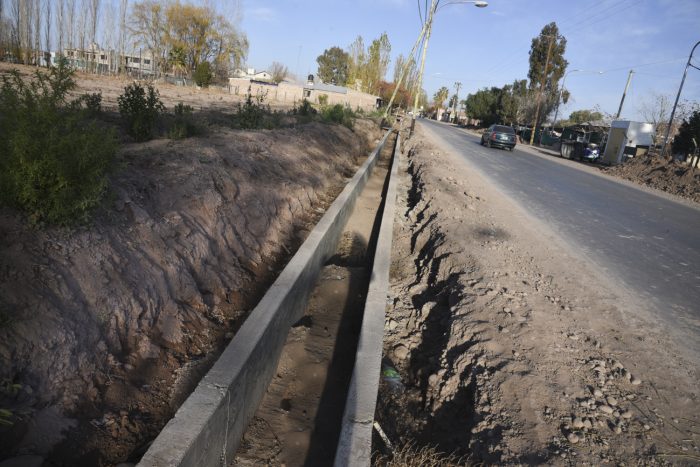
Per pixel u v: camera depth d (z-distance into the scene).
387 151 20.42
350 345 4.81
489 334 4.33
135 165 5.19
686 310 5.36
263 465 3.25
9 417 2.55
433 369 4.28
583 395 3.55
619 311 5.13
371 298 4.88
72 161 3.45
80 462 2.71
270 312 3.95
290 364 4.36
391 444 3.36
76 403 2.90
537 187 14.14
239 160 7.02
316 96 53.22
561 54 52.31
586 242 7.97
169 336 3.83
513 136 28.94
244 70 62.34
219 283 4.81
